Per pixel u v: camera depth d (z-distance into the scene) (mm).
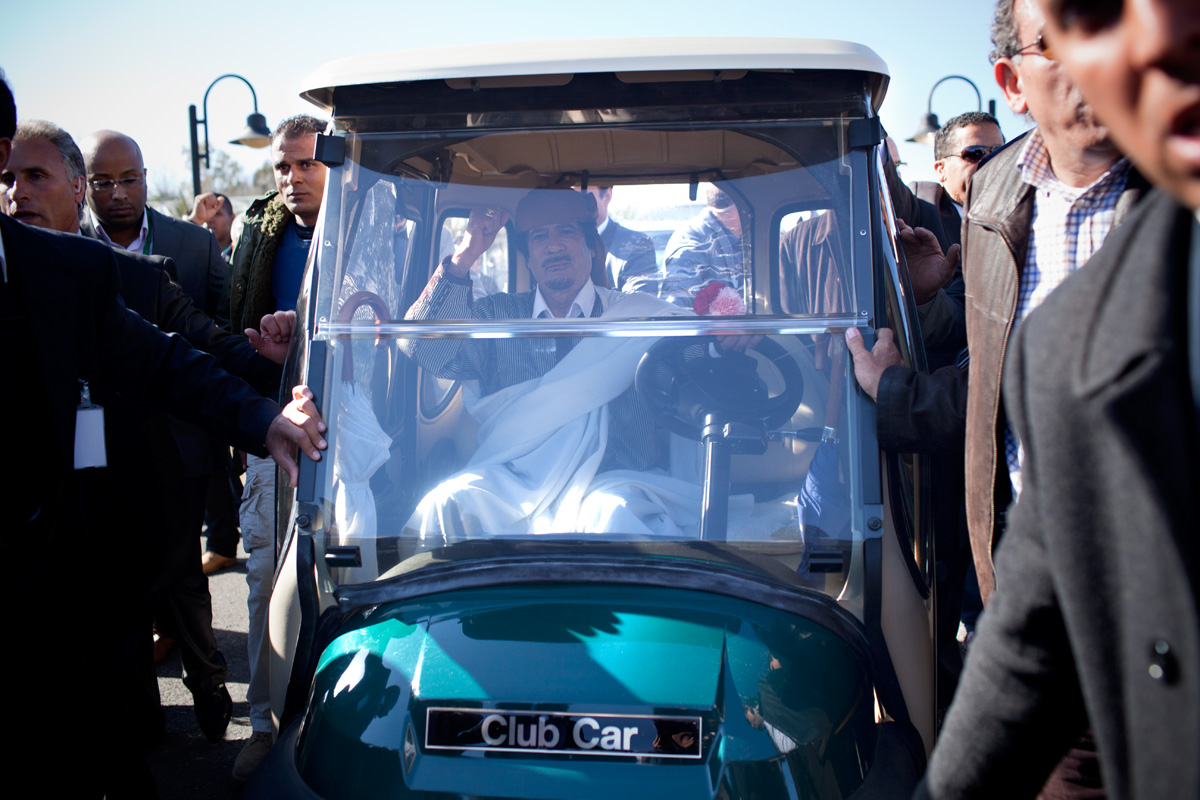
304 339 1787
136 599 2178
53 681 1689
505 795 1348
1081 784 1406
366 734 1421
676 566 1592
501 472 1809
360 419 1771
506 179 1983
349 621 1643
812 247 1766
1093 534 800
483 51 1694
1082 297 823
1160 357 747
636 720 1362
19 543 1618
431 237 2004
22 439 1642
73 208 2607
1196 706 730
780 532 1631
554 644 1445
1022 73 1435
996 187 1603
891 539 1615
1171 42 657
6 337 1622
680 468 1816
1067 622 835
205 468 2750
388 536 1709
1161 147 696
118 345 1901
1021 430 888
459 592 1605
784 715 1375
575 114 1754
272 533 2660
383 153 1812
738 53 1648
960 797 991
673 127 1737
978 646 998
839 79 1700
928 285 2309
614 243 1966
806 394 1684
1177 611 733
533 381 1850
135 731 2084
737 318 1726
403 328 1811
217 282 3525
